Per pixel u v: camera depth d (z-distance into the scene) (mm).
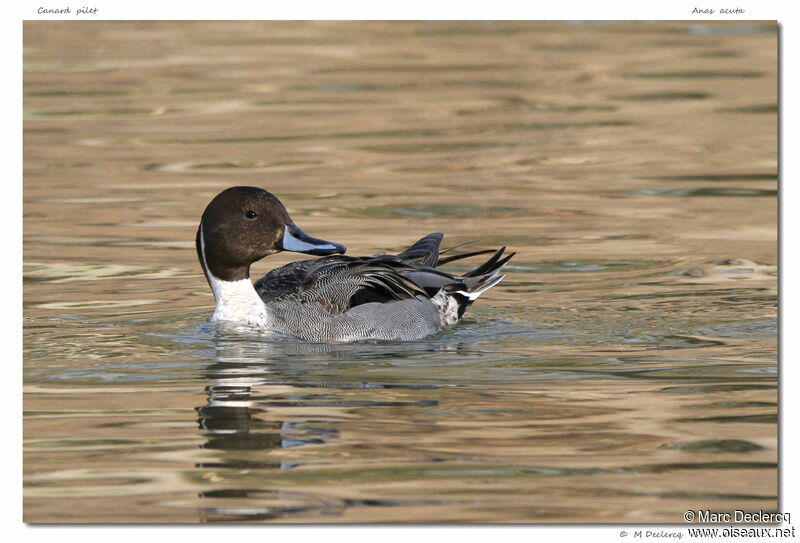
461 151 21141
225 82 26266
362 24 32406
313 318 12031
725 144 21375
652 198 18203
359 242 15766
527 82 26219
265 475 8047
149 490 7805
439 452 8438
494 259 13344
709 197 18219
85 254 15312
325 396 9797
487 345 11648
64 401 9711
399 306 12195
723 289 13617
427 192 18500
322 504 7559
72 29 31828
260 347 11562
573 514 7387
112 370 10688
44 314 12758
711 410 9312
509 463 8195
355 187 18797
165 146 21516
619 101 24656
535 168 20016
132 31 31734
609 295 13516
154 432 8898
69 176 19531
